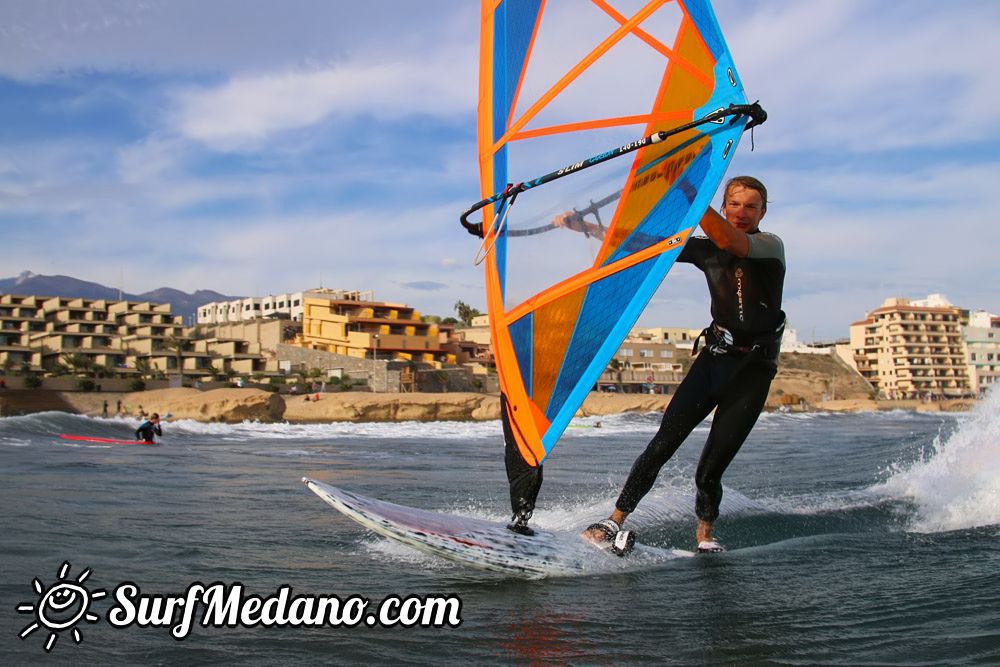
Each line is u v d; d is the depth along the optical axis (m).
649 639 3.39
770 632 3.46
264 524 6.36
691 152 4.45
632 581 4.43
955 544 5.39
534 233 5.04
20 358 72.88
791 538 5.77
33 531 5.84
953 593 4.04
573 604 3.95
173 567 4.72
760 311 4.80
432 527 4.68
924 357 115.69
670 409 5.04
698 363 5.08
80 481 9.98
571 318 4.77
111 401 50.62
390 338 77.88
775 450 18.42
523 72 5.22
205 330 89.06
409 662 3.15
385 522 4.55
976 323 125.12
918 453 14.90
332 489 4.82
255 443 23.48
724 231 4.49
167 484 9.88
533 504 4.93
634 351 96.25
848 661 3.07
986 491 7.20
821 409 84.06
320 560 4.94
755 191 4.74
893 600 3.94
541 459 4.81
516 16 5.30
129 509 7.24
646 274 4.47
